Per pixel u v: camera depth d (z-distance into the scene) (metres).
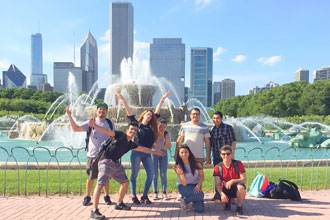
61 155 14.51
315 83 68.25
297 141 18.78
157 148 7.08
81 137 20.16
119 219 5.70
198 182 6.31
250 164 9.97
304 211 6.14
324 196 7.33
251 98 90.88
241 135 24.70
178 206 6.58
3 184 7.84
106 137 6.42
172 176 8.96
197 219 5.71
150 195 7.50
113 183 8.31
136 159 6.82
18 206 6.46
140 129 6.82
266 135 33.53
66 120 26.19
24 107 79.69
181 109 25.67
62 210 6.21
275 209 6.30
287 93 70.88
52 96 99.06
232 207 6.52
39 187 7.33
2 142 21.98
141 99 27.34
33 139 24.83
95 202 5.75
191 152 6.54
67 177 8.17
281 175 8.80
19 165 9.42
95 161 6.32
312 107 64.56
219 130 6.99
